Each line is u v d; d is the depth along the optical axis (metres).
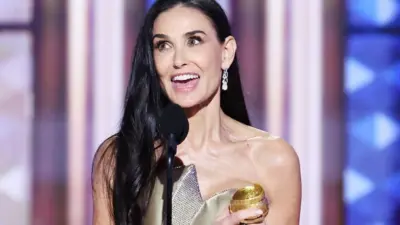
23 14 13.45
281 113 13.16
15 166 13.47
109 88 13.26
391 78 13.30
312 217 13.27
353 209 13.30
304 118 13.19
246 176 7.88
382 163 13.30
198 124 7.82
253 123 13.14
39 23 13.42
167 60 7.42
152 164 7.52
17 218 13.46
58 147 13.40
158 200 7.43
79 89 13.32
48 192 13.42
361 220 13.31
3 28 13.46
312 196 13.25
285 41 13.17
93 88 13.30
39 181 13.45
